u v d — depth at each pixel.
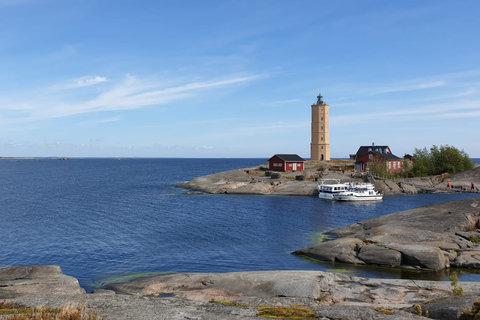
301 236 38.91
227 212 55.19
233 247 34.56
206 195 77.50
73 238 38.22
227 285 21.55
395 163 105.19
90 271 27.88
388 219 37.69
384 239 30.78
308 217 51.00
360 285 21.47
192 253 32.59
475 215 34.78
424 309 15.16
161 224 45.78
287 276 22.27
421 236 30.75
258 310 15.31
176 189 90.19
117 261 30.34
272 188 80.94
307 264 29.19
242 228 43.25
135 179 128.38
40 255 32.16
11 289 20.09
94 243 36.09
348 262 28.75
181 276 23.45
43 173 169.88
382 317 13.88
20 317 12.92
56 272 23.41
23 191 86.62
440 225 33.66
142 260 30.58
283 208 59.44
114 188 93.75
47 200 69.50
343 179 87.94
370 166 95.81
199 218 50.03
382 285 21.42
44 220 48.66
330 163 117.44
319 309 15.45
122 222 47.19
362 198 69.19
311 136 125.56
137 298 17.75
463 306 14.34
